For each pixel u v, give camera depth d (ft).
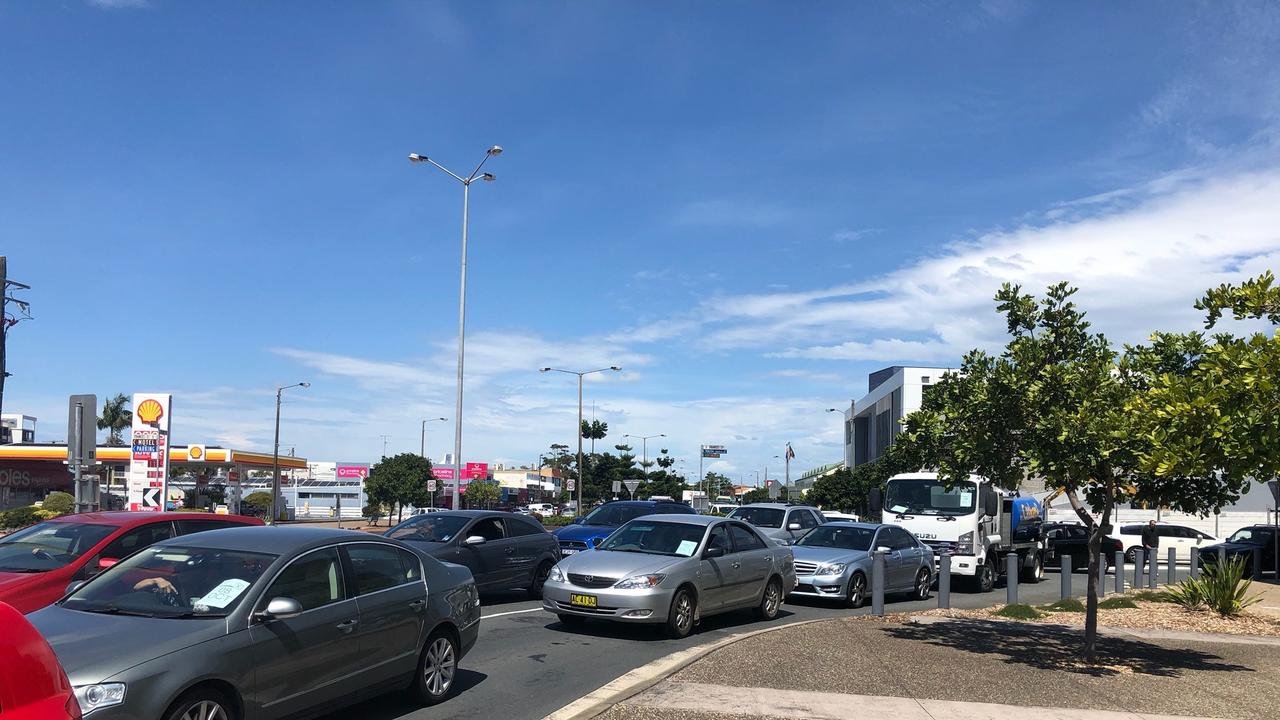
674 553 39.75
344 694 22.57
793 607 51.67
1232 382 26.09
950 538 65.00
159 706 17.71
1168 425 27.43
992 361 33.12
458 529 46.19
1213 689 29.58
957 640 37.40
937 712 24.99
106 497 161.27
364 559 24.41
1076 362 32.50
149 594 21.01
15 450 177.68
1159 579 83.87
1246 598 58.80
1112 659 34.47
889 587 55.42
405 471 215.10
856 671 29.86
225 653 19.21
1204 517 33.27
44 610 20.63
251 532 23.67
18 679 11.41
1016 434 32.78
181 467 196.65
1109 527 33.04
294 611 20.17
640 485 221.66
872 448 323.16
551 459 411.34
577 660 32.78
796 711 24.43
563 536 60.13
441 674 26.43
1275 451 25.17
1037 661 33.30
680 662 30.19
